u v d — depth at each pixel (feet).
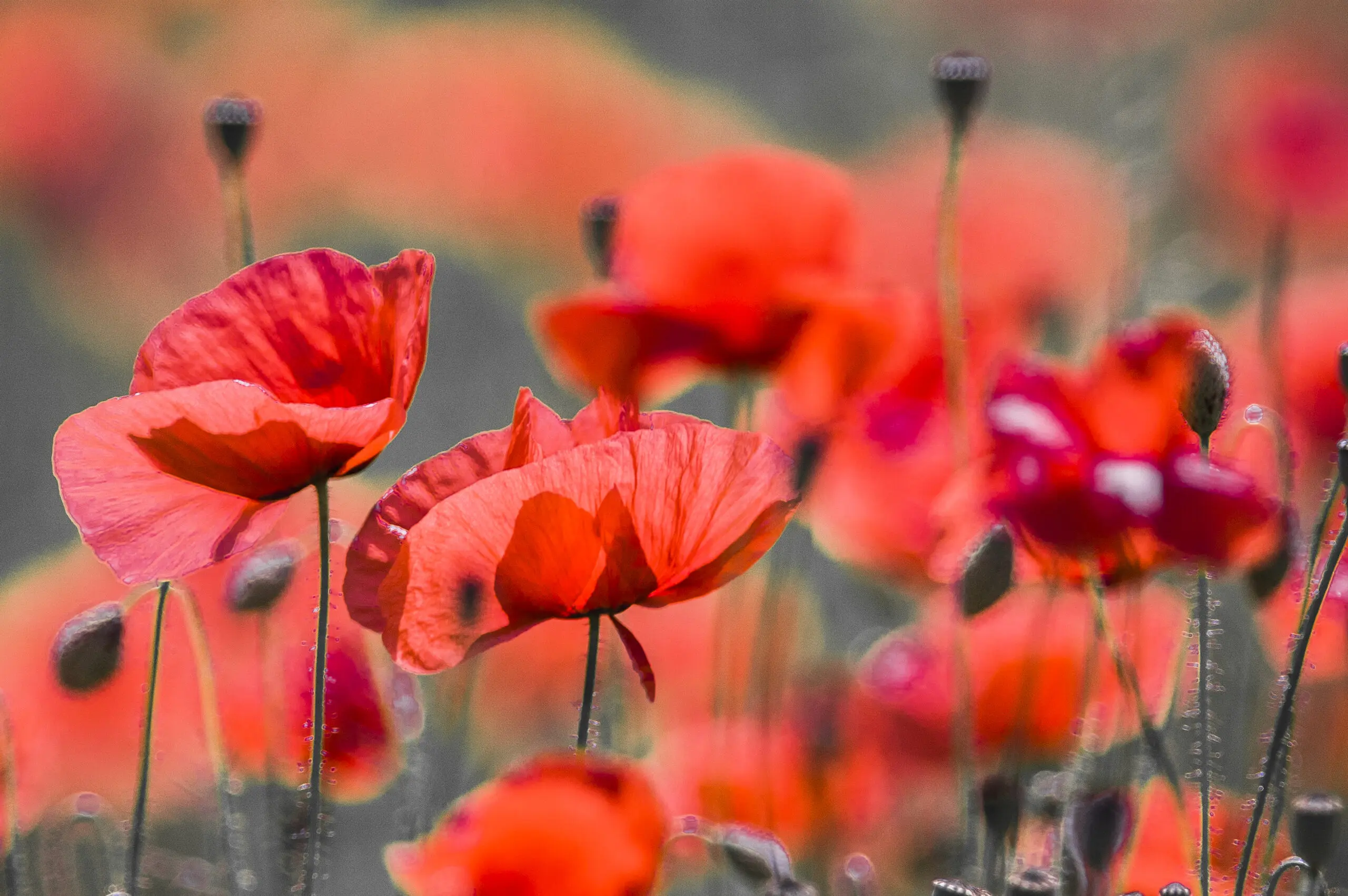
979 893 4.23
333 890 5.30
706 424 4.18
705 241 4.75
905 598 5.19
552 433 4.28
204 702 4.52
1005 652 4.80
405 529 4.21
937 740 4.85
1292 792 4.60
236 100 4.58
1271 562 4.34
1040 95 10.13
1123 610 4.67
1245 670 4.74
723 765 4.76
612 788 4.28
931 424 4.84
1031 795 4.56
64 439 4.20
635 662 4.21
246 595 4.47
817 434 4.72
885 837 4.86
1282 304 5.01
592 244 4.82
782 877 4.32
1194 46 9.38
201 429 4.18
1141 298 4.99
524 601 4.20
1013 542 4.39
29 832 4.63
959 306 4.70
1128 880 4.47
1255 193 7.89
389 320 4.25
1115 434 4.40
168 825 4.97
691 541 4.20
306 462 4.20
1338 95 8.52
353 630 4.54
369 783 4.53
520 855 4.27
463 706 4.76
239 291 4.26
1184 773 4.60
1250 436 4.69
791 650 5.12
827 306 4.73
